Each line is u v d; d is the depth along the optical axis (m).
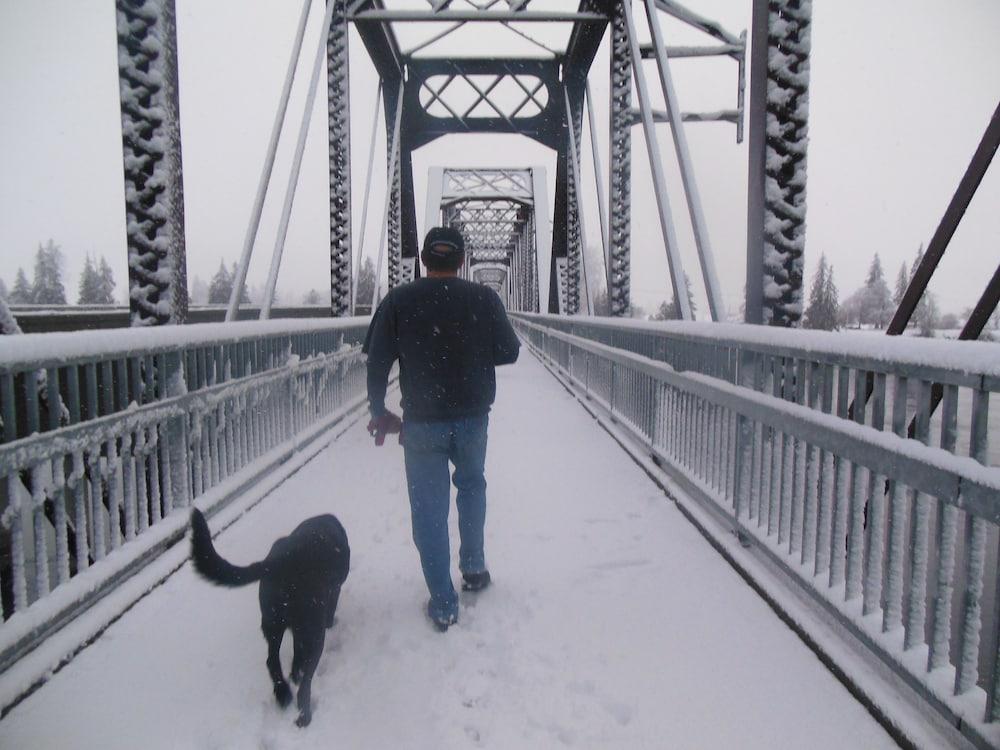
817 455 2.59
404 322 2.79
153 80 4.47
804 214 3.83
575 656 2.47
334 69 10.92
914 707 1.98
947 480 1.76
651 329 5.26
